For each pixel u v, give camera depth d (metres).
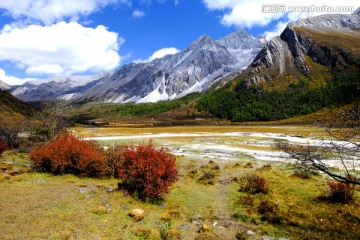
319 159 8.66
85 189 13.53
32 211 9.73
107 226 9.30
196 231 10.20
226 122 158.75
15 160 21.81
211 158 29.94
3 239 7.48
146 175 13.34
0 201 10.45
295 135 58.06
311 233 10.25
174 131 81.19
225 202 14.17
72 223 9.09
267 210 12.63
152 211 11.73
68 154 16.95
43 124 32.75
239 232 10.14
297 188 16.66
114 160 17.89
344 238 9.82
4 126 31.34
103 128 100.44
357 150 8.45
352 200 13.53
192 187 17.06
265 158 29.75
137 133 72.94
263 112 160.62
